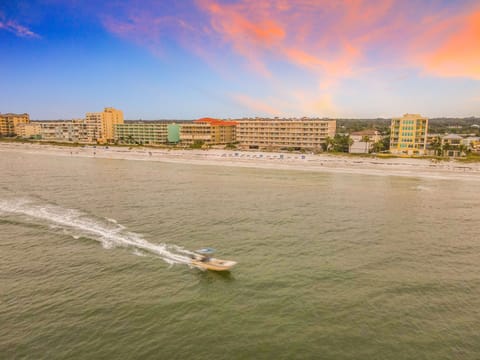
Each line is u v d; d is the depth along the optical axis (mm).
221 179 105562
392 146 168375
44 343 27219
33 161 152000
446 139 180875
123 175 112062
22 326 29328
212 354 26172
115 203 71250
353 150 180500
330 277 38531
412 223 59031
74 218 59562
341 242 49594
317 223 58531
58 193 81000
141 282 37000
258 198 78000
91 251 45125
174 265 41219
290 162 147000
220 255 44438
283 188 91062
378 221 60094
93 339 27766
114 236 50750
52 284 36469
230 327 29422
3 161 150500
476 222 60000
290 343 27438
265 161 150500
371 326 29625
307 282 37312
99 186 91062
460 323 30172
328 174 117625
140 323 29891
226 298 34000
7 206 67188
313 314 31312
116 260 42375
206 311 31766
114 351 26391
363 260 43312
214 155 171250
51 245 47062
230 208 68250
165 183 97125
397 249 47125
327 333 28672
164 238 50344
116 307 32250
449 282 37688
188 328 29250
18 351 26266
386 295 34750
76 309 31906
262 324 29859
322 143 186875
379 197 79938
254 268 40656
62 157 171250
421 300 33875
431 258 44188
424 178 108875
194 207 68688
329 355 26078
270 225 57188
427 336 28344
